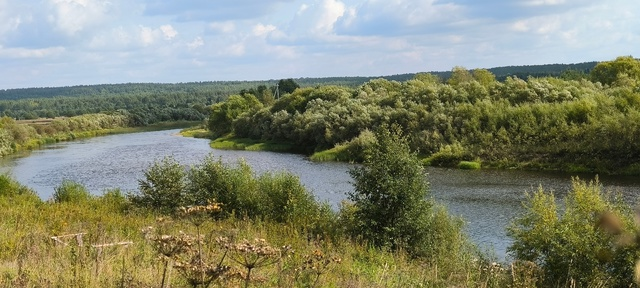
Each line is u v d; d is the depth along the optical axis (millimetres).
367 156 19641
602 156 41781
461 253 17047
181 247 6395
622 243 2107
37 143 83500
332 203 30125
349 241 17188
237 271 6301
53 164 54312
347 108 63625
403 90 63312
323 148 60656
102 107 174375
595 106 46781
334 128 60438
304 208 20875
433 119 53000
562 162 43000
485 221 25797
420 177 19047
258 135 75938
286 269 9055
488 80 84188
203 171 23234
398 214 18469
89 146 77000
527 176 39906
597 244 12922
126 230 16266
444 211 19172
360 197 19766
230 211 21891
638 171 39031
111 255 10062
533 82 56812
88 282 7656
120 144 79000
